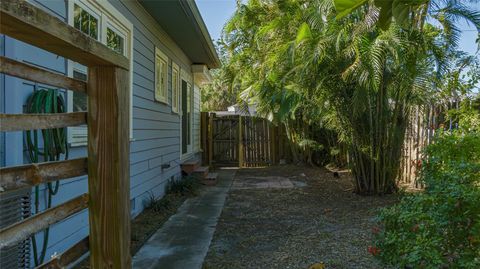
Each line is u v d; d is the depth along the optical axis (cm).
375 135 629
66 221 337
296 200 638
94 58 139
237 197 677
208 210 572
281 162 1196
